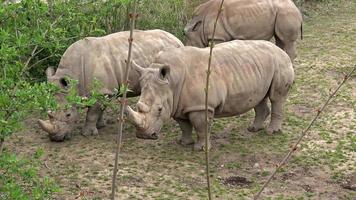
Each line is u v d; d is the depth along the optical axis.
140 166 10.99
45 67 13.41
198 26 15.38
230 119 13.37
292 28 15.54
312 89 15.27
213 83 10.98
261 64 11.55
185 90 10.98
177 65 10.89
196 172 10.79
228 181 10.50
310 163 11.16
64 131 11.88
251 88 11.38
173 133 12.65
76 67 11.87
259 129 12.65
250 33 15.31
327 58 17.80
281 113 12.44
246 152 11.65
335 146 11.93
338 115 13.59
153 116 10.62
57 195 9.82
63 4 9.08
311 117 13.49
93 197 9.84
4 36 7.16
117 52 12.00
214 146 11.91
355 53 18.30
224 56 11.30
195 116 11.09
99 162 11.16
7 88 7.02
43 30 8.34
